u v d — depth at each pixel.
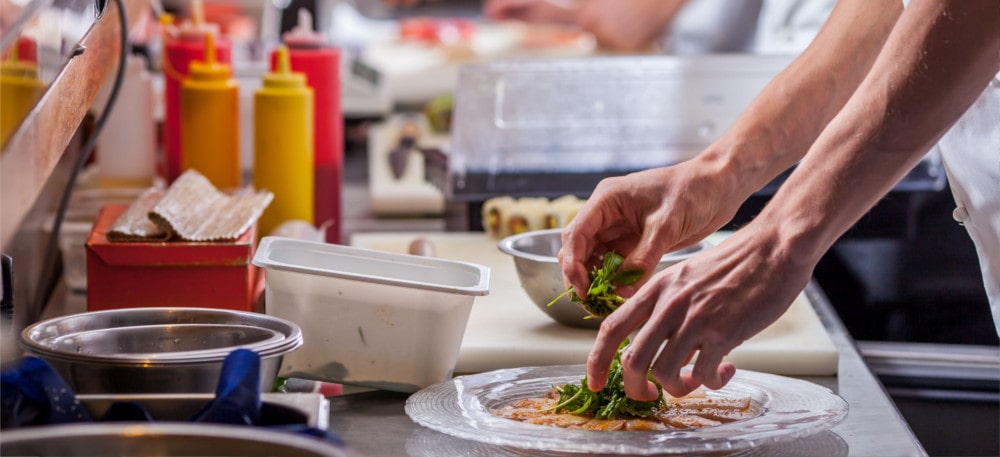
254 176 1.90
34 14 1.08
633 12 4.22
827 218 1.21
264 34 3.17
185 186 1.62
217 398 1.09
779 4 3.00
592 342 1.55
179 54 2.07
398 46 4.53
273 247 1.43
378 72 3.48
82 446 1.02
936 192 2.40
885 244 2.35
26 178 1.10
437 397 1.35
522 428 1.27
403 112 4.02
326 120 2.06
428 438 1.30
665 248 1.42
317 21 3.68
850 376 1.50
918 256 2.35
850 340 1.63
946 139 1.56
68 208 1.99
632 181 1.44
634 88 2.27
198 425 1.03
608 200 1.43
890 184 1.23
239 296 1.51
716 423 1.30
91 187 2.18
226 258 1.50
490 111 2.23
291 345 1.23
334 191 2.09
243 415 1.08
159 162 2.41
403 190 2.69
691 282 1.23
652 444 1.22
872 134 1.22
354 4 4.83
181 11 2.84
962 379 1.86
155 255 1.49
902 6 1.48
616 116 2.24
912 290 2.35
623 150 2.21
